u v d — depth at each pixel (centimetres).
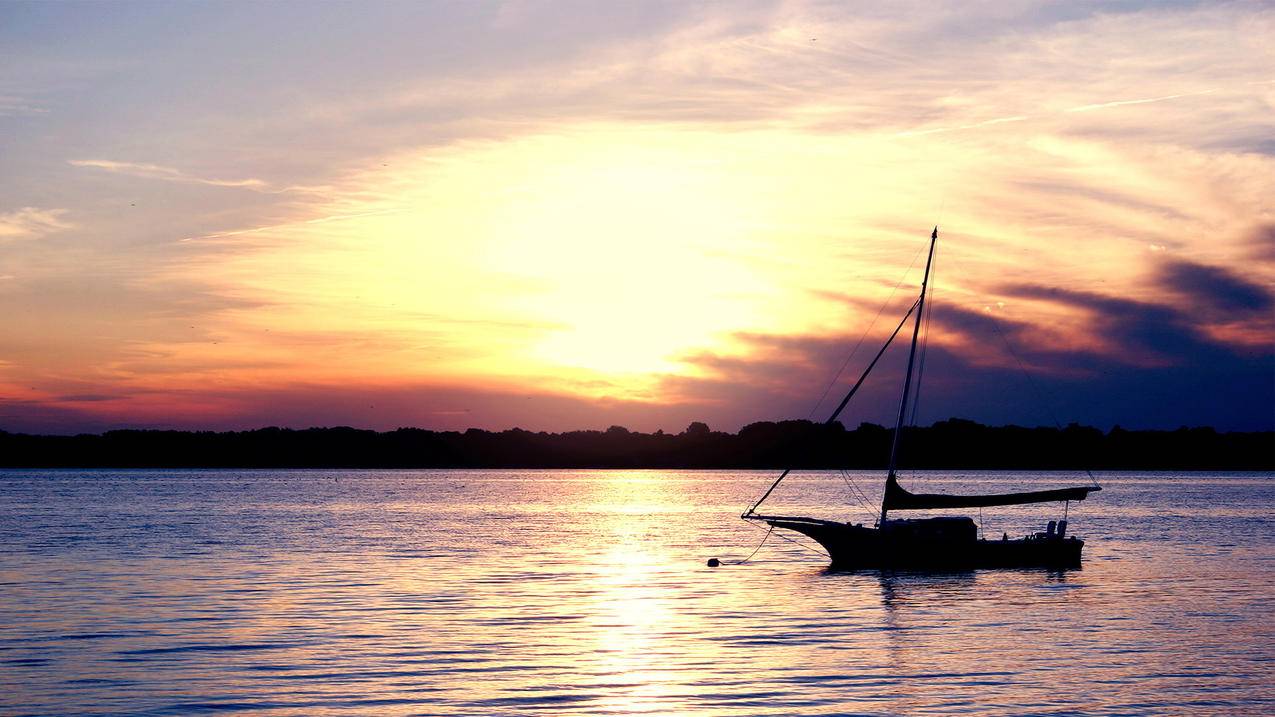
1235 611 5175
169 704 3394
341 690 3559
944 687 3609
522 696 3491
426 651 4147
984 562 6581
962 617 4984
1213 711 3338
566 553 8275
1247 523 12119
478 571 6919
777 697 3484
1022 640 4406
